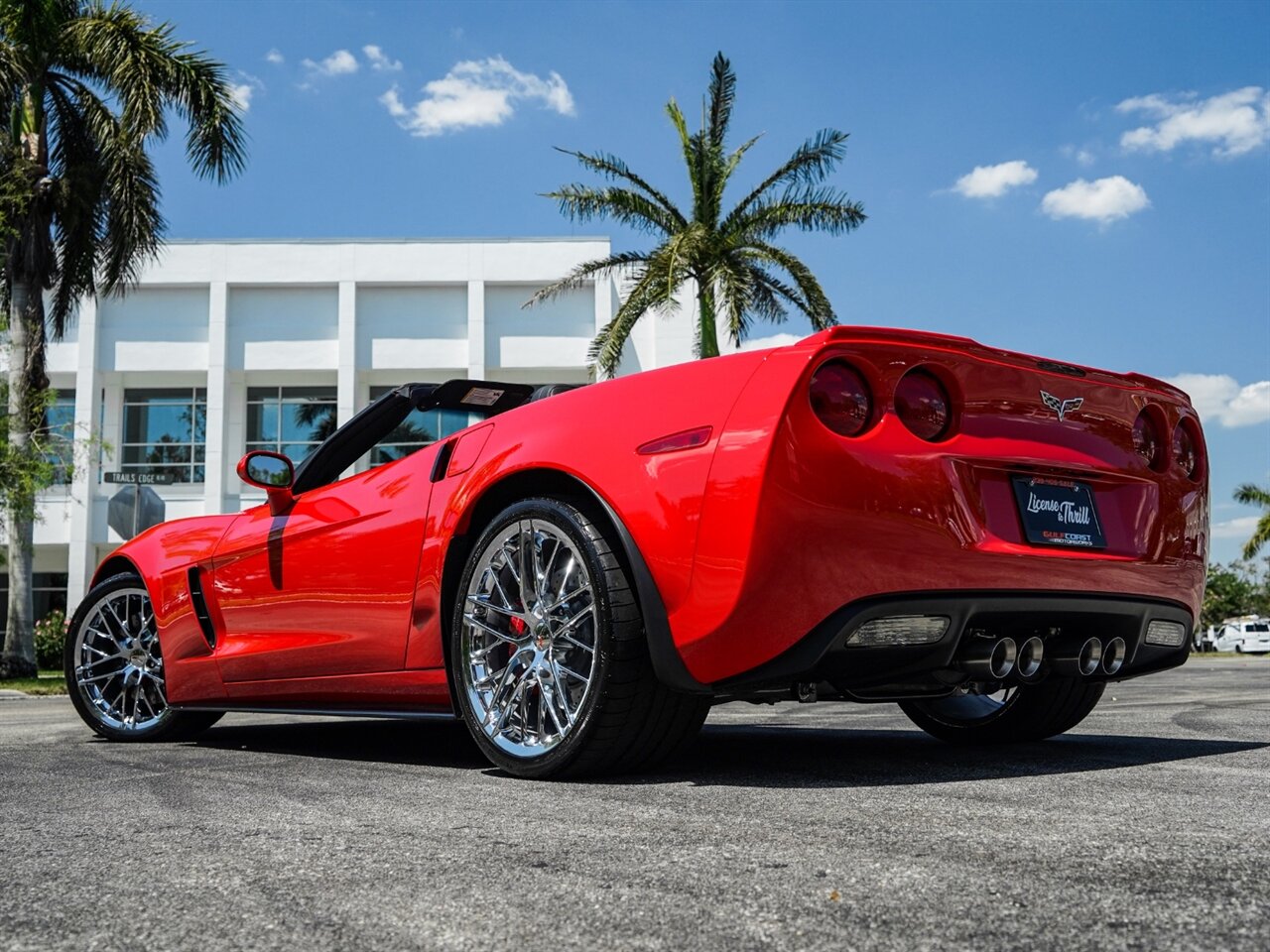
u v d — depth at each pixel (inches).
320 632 117.8
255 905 49.3
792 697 91.9
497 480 98.7
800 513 81.4
